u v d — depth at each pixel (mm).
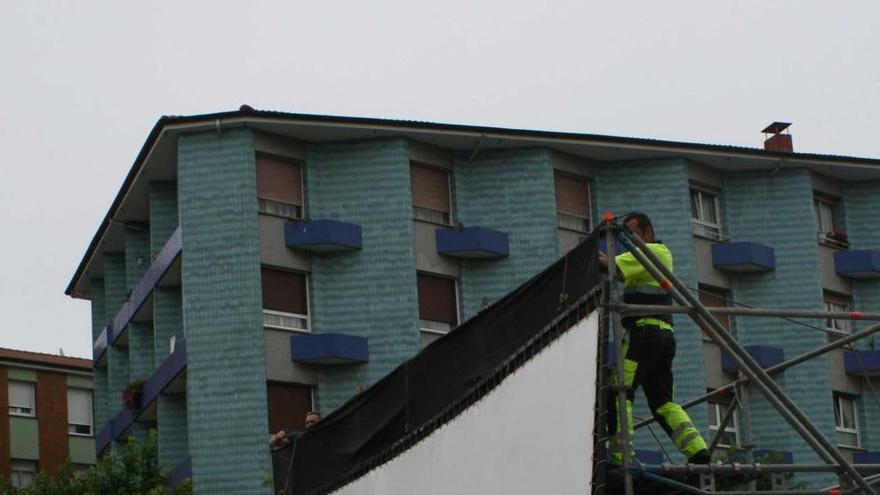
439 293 48594
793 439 50906
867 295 55156
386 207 47500
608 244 13773
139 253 53938
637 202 51094
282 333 45938
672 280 14164
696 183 52500
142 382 51000
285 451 22125
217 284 45625
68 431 69938
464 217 49219
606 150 50312
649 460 44969
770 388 14578
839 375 54031
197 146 46312
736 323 52656
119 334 54625
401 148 47656
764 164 53062
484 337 16062
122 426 53562
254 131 46438
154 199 50344
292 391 46031
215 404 45031
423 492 17250
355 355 46156
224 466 44656
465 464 15969
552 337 14320
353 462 19859
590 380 13500
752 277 53125
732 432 51125
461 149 49438
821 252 54344
